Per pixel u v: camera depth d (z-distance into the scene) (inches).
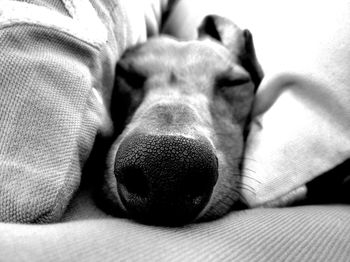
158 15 11.7
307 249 3.5
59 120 4.0
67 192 3.8
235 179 6.0
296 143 5.7
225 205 5.3
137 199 4.1
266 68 7.7
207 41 9.0
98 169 5.7
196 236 3.6
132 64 7.7
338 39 5.8
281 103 6.4
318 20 6.3
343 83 5.6
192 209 4.2
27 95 3.8
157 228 3.8
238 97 7.9
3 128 3.7
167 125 5.1
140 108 6.9
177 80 7.6
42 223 3.5
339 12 6.0
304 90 6.0
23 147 3.7
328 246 3.6
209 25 9.9
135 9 7.7
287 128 5.9
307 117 5.8
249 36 8.4
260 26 8.7
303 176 5.5
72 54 4.6
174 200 4.0
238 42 8.9
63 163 3.9
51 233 2.9
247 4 9.8
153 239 3.3
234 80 7.9
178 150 4.1
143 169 4.1
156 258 2.8
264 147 6.1
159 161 4.0
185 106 6.1
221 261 3.0
